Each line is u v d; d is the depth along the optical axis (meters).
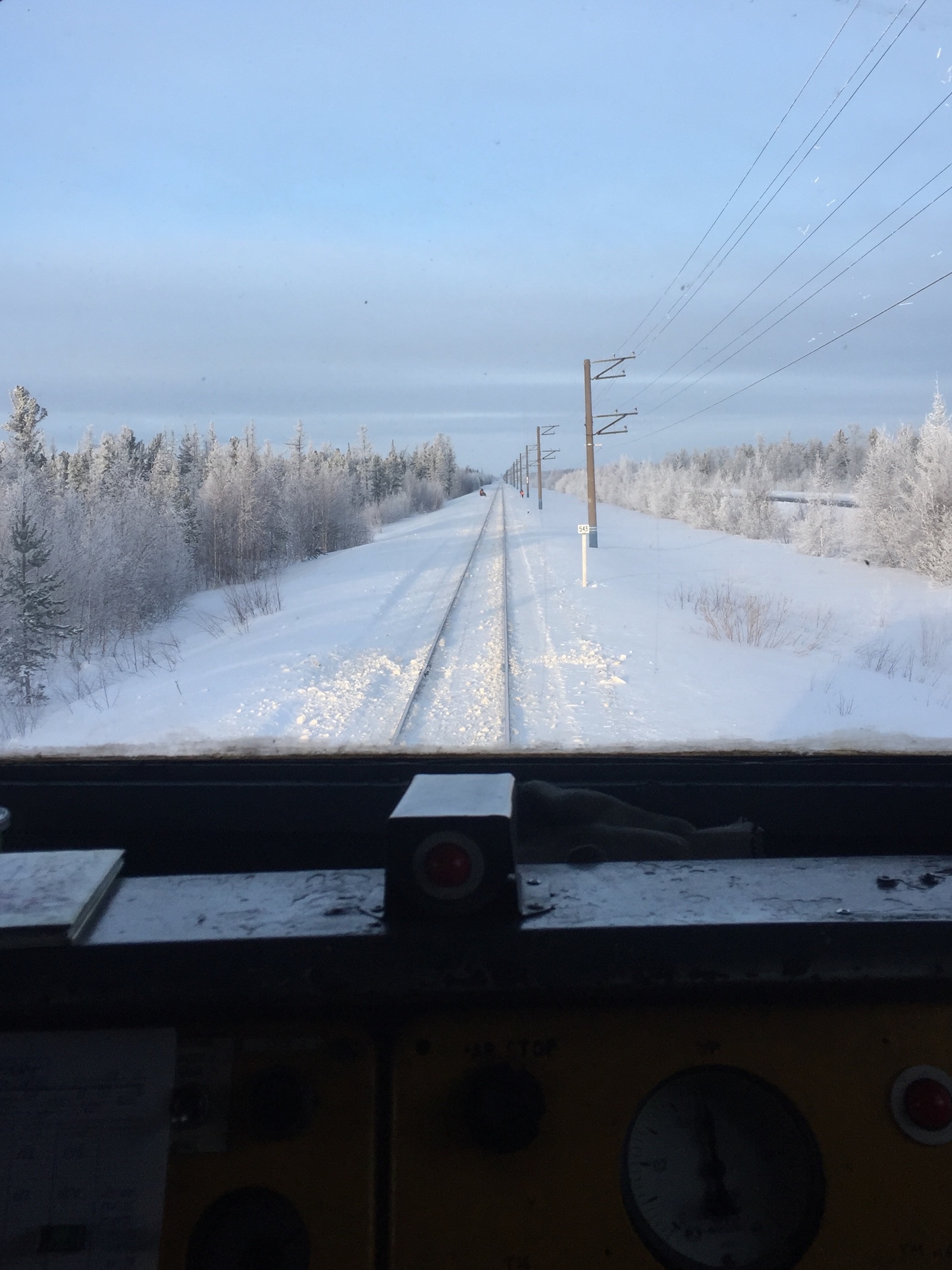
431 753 2.55
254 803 2.27
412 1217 1.35
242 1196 1.35
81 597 18.47
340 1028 1.40
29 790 2.29
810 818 2.30
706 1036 1.42
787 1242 1.38
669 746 2.70
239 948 1.35
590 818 2.11
